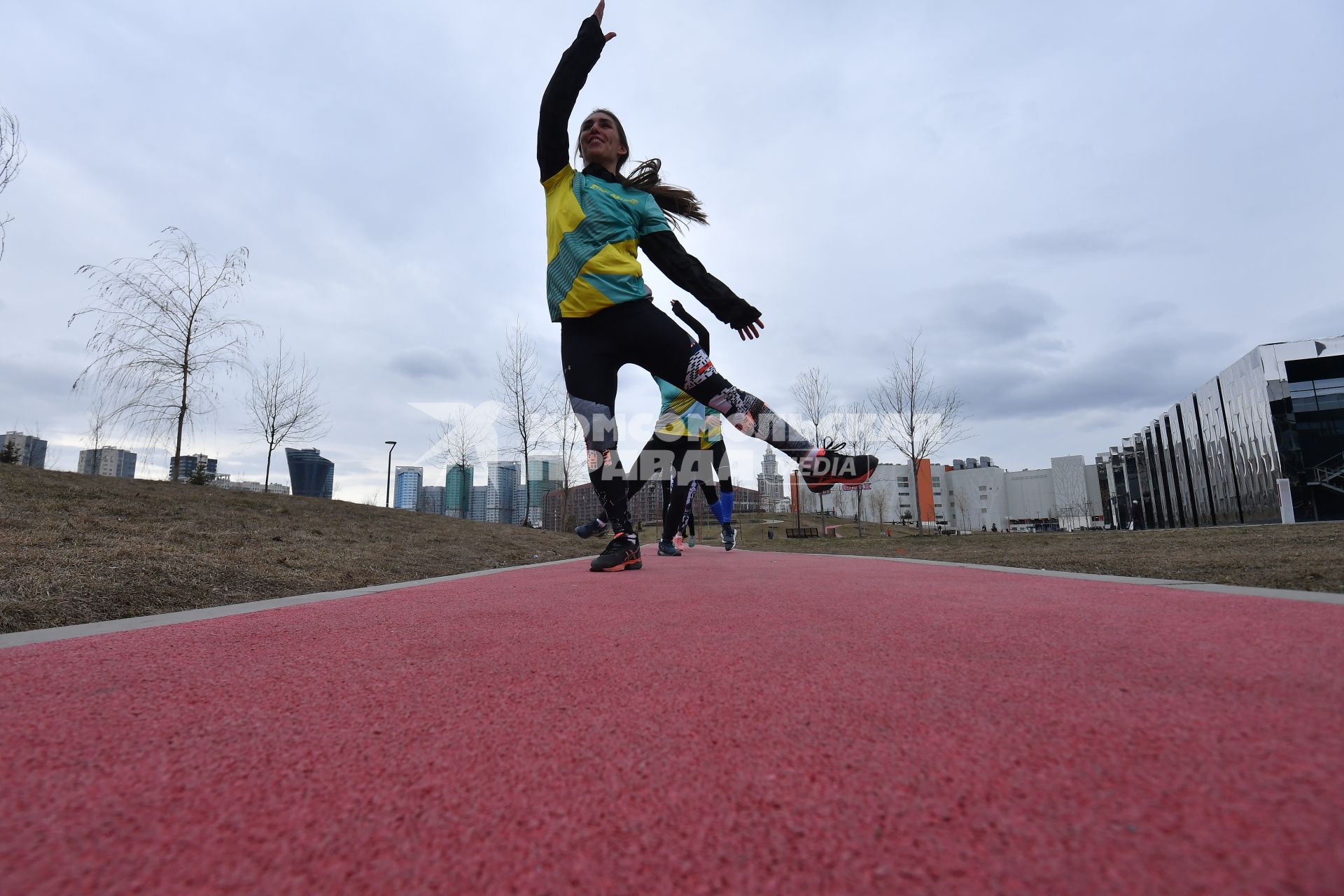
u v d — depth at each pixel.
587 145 3.45
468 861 0.53
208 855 0.54
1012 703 0.90
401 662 1.29
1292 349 28.33
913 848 0.52
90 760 0.76
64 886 0.49
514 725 0.87
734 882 0.48
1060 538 12.34
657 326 3.30
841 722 0.84
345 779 0.70
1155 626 1.49
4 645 1.51
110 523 6.13
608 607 2.08
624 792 0.65
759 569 4.08
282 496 13.67
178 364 14.82
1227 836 0.52
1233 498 32.25
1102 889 0.45
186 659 1.34
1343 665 1.06
